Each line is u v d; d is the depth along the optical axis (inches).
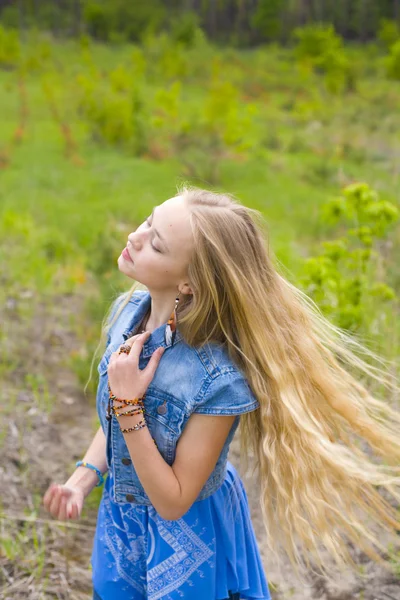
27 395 178.7
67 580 119.4
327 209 178.7
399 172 435.5
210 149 482.3
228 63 1031.6
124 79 585.6
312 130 609.0
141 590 84.8
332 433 84.4
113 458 79.2
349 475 79.9
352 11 1352.1
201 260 71.9
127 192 395.5
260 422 78.3
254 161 487.5
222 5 1374.3
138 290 86.7
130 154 501.4
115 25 1202.6
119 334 81.0
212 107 492.7
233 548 82.6
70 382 187.5
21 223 313.1
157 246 73.0
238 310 73.5
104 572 84.9
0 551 123.9
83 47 894.4
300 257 267.9
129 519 82.5
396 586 117.2
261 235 76.0
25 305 230.5
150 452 72.1
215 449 74.3
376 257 210.2
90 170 449.7
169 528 79.3
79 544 128.6
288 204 380.5
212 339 74.9
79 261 268.4
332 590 117.4
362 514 129.1
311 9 1366.9
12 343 204.1
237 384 73.6
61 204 360.5
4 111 617.0
